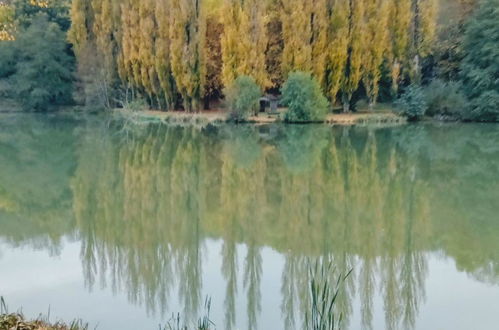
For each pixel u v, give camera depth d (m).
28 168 21.69
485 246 11.78
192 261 10.69
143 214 14.76
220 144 27.34
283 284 9.35
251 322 7.88
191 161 22.92
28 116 41.03
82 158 23.95
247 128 33.06
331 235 12.62
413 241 12.16
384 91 36.97
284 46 35.84
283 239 12.30
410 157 23.31
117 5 40.47
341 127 32.72
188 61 37.53
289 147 26.12
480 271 10.17
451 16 36.06
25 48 41.66
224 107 37.12
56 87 42.44
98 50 41.38
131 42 39.56
